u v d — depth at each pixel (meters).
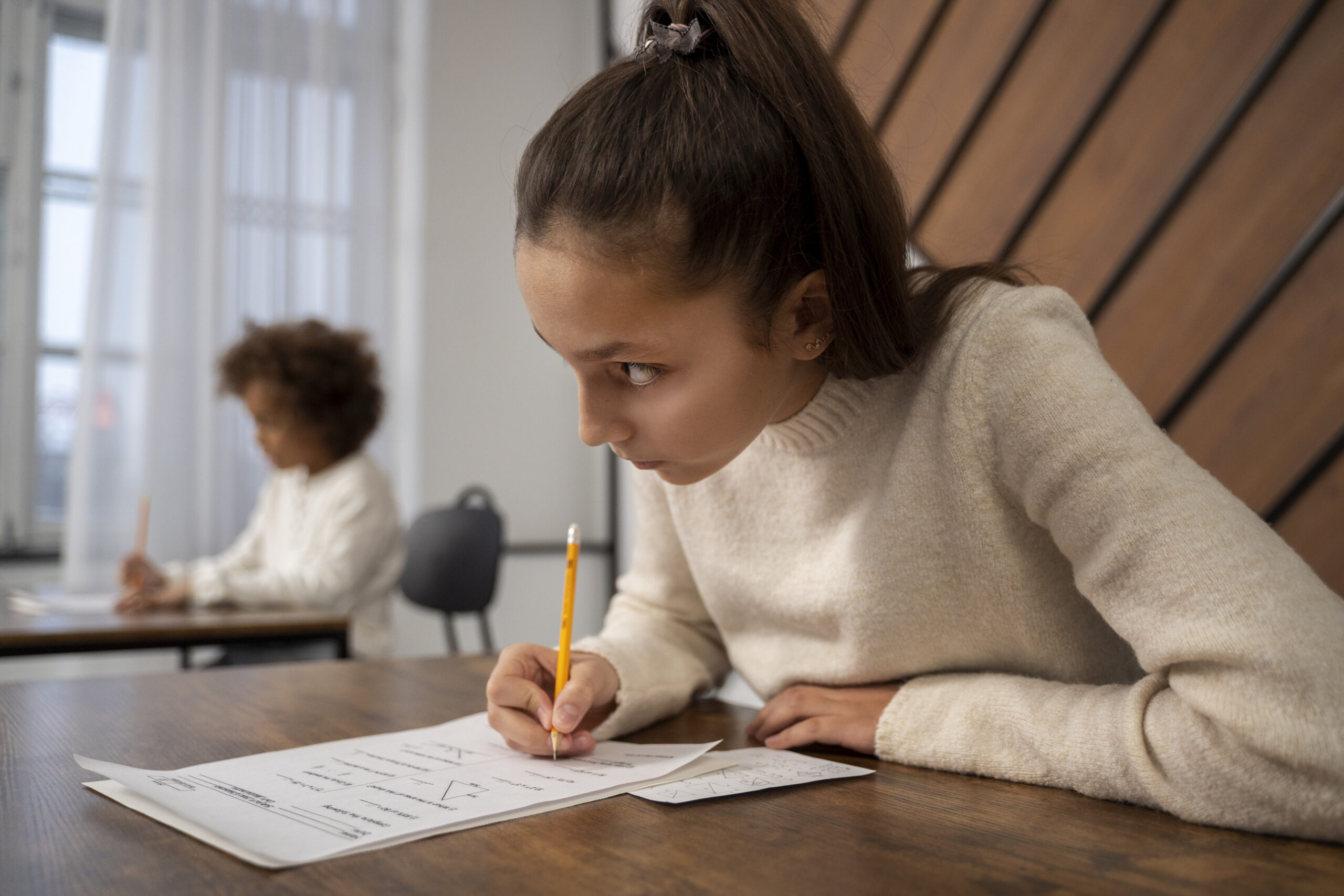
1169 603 0.55
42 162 2.90
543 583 3.42
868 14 2.03
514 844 0.49
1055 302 0.69
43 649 1.45
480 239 3.38
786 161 0.60
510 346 3.42
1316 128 1.42
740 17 0.62
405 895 0.42
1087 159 1.69
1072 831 0.52
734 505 0.87
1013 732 0.63
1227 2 1.52
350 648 1.72
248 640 1.60
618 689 0.76
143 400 2.86
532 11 3.48
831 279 0.64
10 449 2.84
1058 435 0.62
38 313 2.88
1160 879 0.44
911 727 0.68
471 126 3.37
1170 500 0.57
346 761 0.64
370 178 3.27
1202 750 0.53
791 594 0.84
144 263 2.88
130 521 2.83
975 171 1.84
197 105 2.97
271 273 3.05
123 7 2.88
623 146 0.56
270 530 2.49
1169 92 1.58
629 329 0.56
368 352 2.52
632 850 0.48
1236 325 1.50
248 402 2.35
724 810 0.55
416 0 3.34
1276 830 0.50
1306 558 1.42
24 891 0.42
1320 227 1.41
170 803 0.53
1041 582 0.72
